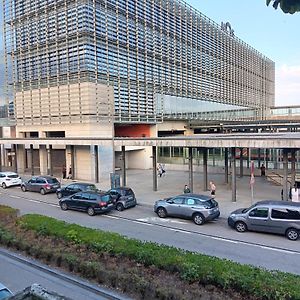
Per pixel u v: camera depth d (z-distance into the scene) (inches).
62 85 1422.2
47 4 1433.3
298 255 503.5
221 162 1515.7
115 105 1441.9
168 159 1684.3
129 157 1740.9
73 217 766.5
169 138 975.6
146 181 1293.1
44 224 528.7
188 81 1907.0
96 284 365.1
